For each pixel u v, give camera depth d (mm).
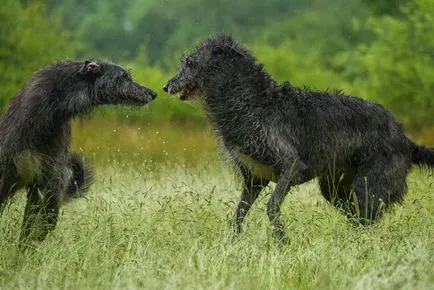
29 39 66375
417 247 23734
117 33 139000
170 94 28109
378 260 23344
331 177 28938
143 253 23750
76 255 23297
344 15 124812
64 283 21297
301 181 28312
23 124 25656
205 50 27781
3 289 21062
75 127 54125
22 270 22188
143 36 138375
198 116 74312
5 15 66562
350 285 20984
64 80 26391
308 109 28188
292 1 138375
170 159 46469
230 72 27609
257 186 28453
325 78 92500
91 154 47031
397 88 72625
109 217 26016
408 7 74250
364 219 28359
